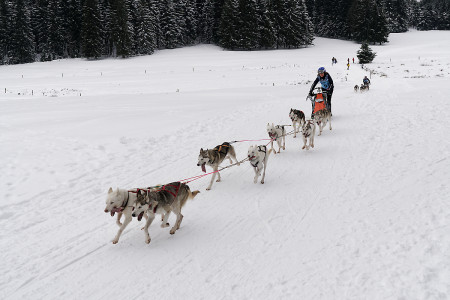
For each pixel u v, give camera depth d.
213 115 17.17
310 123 11.12
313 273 5.05
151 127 14.74
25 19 74.44
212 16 86.00
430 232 5.62
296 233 6.25
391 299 4.34
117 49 68.06
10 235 6.59
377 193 7.47
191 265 5.56
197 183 9.09
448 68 39.94
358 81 35.03
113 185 8.97
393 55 60.62
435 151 9.66
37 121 16.03
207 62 57.56
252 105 20.03
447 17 110.19
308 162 10.05
